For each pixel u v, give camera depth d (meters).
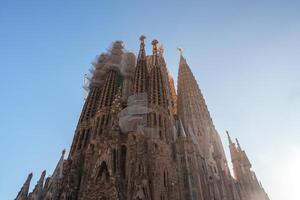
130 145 65.62
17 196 63.66
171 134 80.12
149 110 78.56
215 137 100.81
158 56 122.00
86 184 60.88
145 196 54.38
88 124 82.56
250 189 87.75
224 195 77.44
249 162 97.81
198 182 69.88
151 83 91.69
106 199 54.38
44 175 70.69
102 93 89.81
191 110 105.94
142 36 125.38
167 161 67.44
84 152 72.62
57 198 60.88
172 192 61.25
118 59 103.75
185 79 125.44
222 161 92.12
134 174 58.62
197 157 78.44
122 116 74.38
